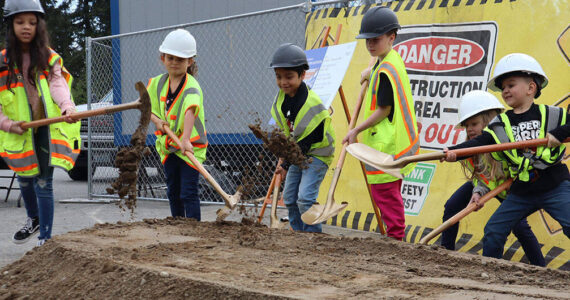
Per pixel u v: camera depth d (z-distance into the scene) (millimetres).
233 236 3584
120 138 9055
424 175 5387
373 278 2480
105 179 9742
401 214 4109
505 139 3770
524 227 4289
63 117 4391
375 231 5676
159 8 8672
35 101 4664
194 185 4809
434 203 5297
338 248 3201
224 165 8234
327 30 5371
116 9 9102
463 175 5160
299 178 4637
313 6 6320
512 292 2219
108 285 2561
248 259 2883
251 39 7730
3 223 6734
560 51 4637
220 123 8133
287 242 3389
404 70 4117
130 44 8984
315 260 2891
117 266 2658
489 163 4008
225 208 4195
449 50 5309
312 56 5301
